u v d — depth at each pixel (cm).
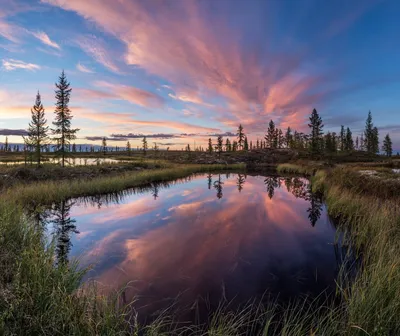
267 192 1780
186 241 756
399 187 1039
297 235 809
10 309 282
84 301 351
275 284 496
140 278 520
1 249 475
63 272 412
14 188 1334
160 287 482
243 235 812
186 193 1727
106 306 347
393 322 301
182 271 552
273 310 409
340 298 441
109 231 855
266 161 6172
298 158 5919
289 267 574
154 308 414
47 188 1361
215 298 448
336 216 1020
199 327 362
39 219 995
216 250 683
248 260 614
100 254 650
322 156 5644
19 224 619
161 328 361
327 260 613
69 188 1466
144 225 930
